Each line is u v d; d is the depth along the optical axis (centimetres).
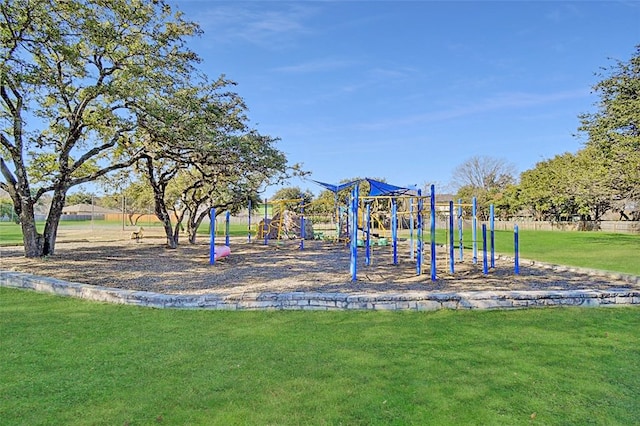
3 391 322
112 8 955
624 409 302
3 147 1164
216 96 1391
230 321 530
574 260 1240
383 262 1185
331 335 472
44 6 863
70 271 934
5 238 2114
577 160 2989
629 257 1323
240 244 1883
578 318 557
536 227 3512
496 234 2689
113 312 573
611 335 480
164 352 411
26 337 457
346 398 313
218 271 981
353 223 855
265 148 1524
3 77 852
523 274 941
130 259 1199
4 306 606
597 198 1852
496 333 484
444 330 495
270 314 568
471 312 586
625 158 1581
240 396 315
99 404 302
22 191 1120
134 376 352
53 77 959
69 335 465
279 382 341
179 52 1076
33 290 723
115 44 1007
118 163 1346
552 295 629
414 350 422
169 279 855
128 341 444
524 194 3706
